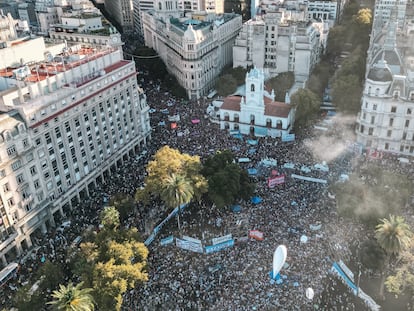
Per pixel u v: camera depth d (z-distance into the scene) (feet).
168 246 369.50
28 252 386.32
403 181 407.03
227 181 405.59
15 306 309.63
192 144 541.75
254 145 530.68
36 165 394.11
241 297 311.88
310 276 327.67
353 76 604.08
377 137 504.02
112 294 291.79
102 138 479.41
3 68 458.91
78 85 437.99
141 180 475.31
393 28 563.48
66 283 336.08
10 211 372.17
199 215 409.69
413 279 293.23
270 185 437.17
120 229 362.94
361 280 334.24
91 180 468.34
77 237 391.45
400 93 472.44
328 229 372.38
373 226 366.22
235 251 355.56
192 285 326.85
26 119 376.68
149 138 568.41
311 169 464.24
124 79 497.05
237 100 590.55
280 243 359.46
